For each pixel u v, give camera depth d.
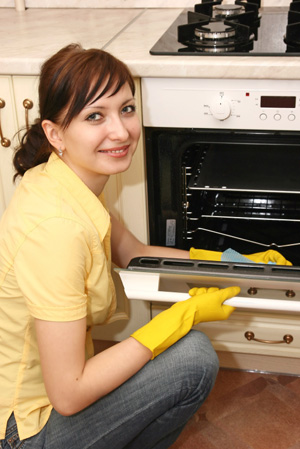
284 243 1.92
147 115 1.65
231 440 1.77
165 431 1.45
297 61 1.50
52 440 1.34
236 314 1.86
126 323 2.01
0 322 1.34
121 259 1.79
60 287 1.21
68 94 1.20
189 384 1.39
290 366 2.00
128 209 1.81
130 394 1.36
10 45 1.77
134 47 1.70
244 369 2.05
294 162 1.86
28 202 1.26
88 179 1.36
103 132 1.24
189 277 1.41
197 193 1.92
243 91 1.57
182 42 1.68
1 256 1.28
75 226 1.22
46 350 1.23
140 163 1.73
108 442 1.37
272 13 2.02
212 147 1.94
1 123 1.74
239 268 1.42
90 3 2.28
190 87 1.59
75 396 1.24
